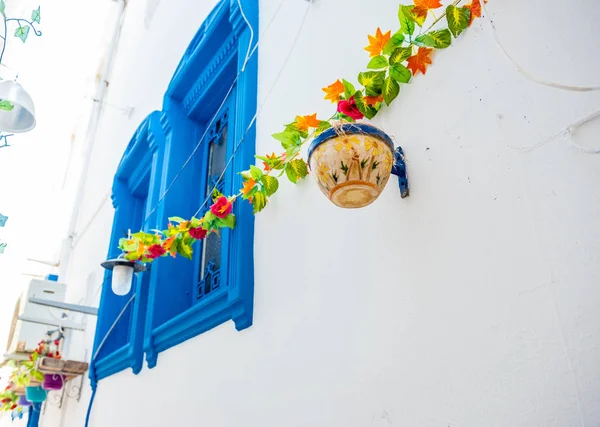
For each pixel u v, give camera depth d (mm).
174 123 3287
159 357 2607
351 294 1463
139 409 2670
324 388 1462
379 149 1154
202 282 2729
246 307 1897
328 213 1659
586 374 877
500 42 1196
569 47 1041
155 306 2701
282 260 1829
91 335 4070
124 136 4664
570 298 929
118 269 2646
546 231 1000
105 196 4777
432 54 1386
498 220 1099
